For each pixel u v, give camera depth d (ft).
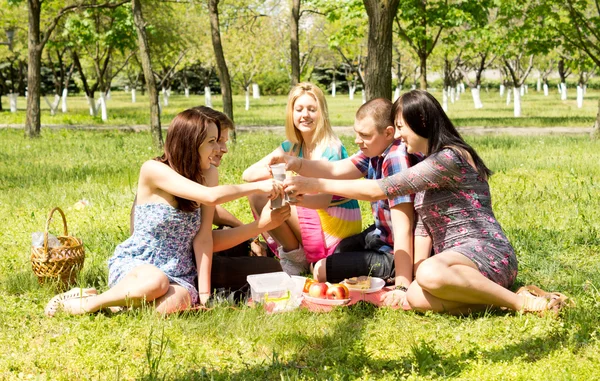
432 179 15.66
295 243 20.07
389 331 14.65
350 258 18.22
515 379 11.88
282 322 15.11
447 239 16.12
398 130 16.30
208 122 16.62
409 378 12.00
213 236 17.63
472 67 175.22
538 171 38.47
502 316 15.29
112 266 16.51
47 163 45.03
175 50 104.27
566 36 68.28
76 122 94.58
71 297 16.16
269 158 18.93
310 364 13.11
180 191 16.16
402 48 129.18
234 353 13.73
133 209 17.70
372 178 18.72
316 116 19.84
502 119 92.79
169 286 15.87
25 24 100.07
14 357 13.33
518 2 69.67
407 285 16.87
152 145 55.67
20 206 30.04
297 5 58.75
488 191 16.31
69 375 12.55
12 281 18.21
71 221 26.50
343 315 15.84
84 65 146.10
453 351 13.51
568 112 112.06
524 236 22.67
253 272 17.97
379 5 37.17
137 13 52.39
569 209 26.99
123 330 14.65
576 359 12.85
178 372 12.59
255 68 138.92
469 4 73.05
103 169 41.14
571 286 17.62
